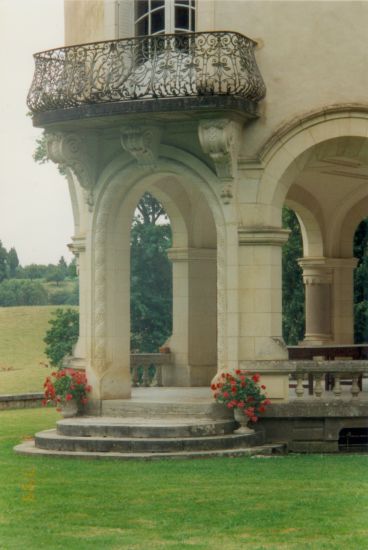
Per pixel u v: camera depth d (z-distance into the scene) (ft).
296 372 74.69
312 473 63.93
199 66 74.64
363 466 66.54
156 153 76.84
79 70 75.66
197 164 76.13
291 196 101.14
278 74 75.77
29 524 52.49
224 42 73.97
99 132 79.10
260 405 73.72
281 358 75.10
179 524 52.29
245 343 75.51
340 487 59.77
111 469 65.46
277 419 74.59
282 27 75.77
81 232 82.33
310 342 105.70
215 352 94.99
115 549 48.19
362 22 75.36
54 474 64.03
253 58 75.15
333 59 75.36
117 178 78.69
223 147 73.51
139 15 80.12
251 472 64.28
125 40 75.05
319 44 75.51
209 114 73.36
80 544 49.03
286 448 73.87
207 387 92.94
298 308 150.00
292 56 75.66
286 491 58.85
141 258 173.27
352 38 75.36
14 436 81.61
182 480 61.87
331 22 75.46
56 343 168.55
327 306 105.81
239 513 54.13
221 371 75.56
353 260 106.11
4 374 189.88
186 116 74.33
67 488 59.98
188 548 48.16
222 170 74.90
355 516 53.42
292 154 75.46
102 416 77.82
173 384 94.38
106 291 79.87
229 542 49.08
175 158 76.64
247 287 75.56
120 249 80.53
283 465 66.90
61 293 248.73
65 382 77.56
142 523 52.47
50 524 52.49
